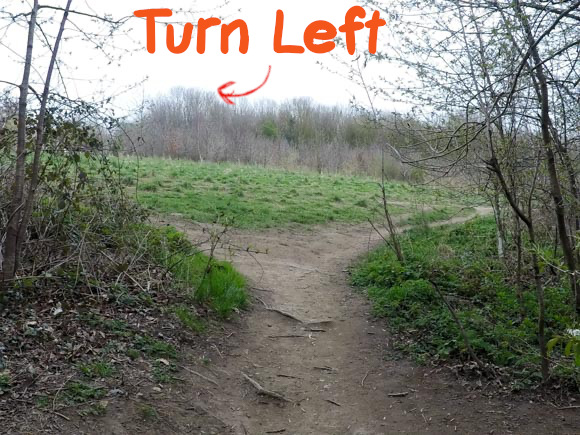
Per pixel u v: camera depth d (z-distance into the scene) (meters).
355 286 5.48
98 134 4.17
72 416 2.53
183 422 2.78
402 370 3.68
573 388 3.38
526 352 3.73
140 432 2.60
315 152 18.77
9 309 3.22
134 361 3.15
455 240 7.43
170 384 3.05
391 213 10.59
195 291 4.27
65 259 3.73
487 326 4.10
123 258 4.18
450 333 4.00
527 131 4.25
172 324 3.73
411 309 4.51
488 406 3.22
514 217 4.73
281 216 8.93
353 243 7.88
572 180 4.12
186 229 7.04
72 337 3.13
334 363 3.81
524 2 3.14
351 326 4.44
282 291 5.21
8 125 3.80
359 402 3.30
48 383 2.70
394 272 5.42
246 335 4.07
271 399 3.24
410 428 3.01
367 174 16.41
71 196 3.90
